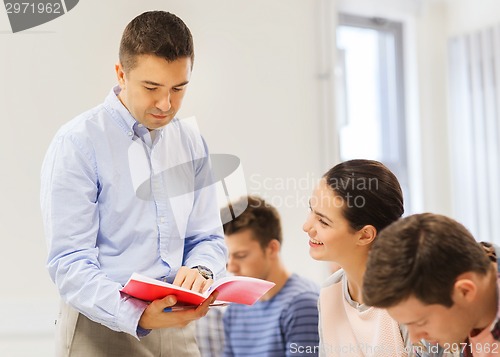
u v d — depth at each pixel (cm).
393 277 98
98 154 133
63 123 221
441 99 329
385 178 130
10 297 215
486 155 310
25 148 218
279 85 257
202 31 242
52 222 128
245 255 183
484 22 312
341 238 129
